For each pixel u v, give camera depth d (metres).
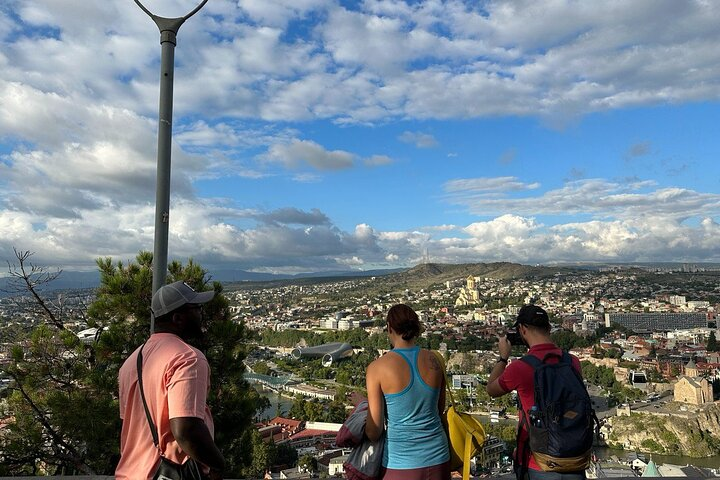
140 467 3.00
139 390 3.05
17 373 10.95
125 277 11.89
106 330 11.31
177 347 3.09
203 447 2.84
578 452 3.78
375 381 3.96
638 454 61.94
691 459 61.91
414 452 3.87
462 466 4.13
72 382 11.32
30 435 10.68
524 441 4.07
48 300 13.34
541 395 3.88
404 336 4.11
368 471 3.96
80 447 10.86
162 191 6.73
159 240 6.63
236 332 11.91
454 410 4.29
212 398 11.32
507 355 4.64
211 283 12.72
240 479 7.92
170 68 6.98
